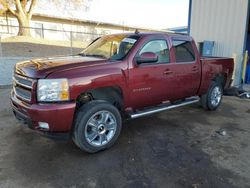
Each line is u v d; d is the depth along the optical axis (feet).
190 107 20.03
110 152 11.66
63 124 10.24
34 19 75.51
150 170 10.12
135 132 14.23
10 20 67.51
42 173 9.71
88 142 11.09
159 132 14.32
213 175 9.80
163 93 14.38
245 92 24.79
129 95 12.55
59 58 12.85
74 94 10.34
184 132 14.40
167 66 14.08
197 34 31.99
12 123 15.08
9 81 29.48
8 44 53.16
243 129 15.12
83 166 10.31
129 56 12.34
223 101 22.70
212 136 13.89
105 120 11.66
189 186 9.07
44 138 12.99
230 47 28.22
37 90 10.03
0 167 10.06
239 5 26.66
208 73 17.51
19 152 11.41
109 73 11.40
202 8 30.81
